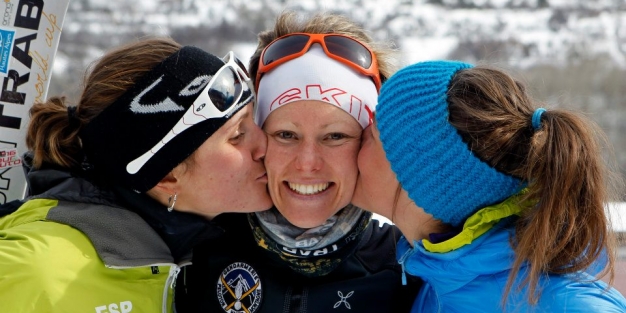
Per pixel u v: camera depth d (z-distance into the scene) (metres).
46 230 1.53
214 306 1.83
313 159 1.72
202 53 1.66
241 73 1.74
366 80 1.82
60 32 2.29
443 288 1.53
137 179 1.63
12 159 2.20
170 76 1.61
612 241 1.41
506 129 1.42
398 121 1.53
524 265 1.42
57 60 13.55
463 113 1.44
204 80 1.63
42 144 1.69
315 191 1.77
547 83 13.77
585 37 16.78
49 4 2.28
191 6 18.02
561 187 1.35
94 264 1.53
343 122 1.73
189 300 1.84
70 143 1.69
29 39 2.25
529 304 1.37
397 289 1.85
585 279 1.41
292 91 1.74
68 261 1.50
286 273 1.85
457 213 1.50
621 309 1.38
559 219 1.35
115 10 17.45
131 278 1.59
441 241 1.52
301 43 1.82
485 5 19.02
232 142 1.71
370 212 1.88
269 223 1.81
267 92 1.80
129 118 1.60
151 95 1.60
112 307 1.52
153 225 1.68
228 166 1.69
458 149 1.44
